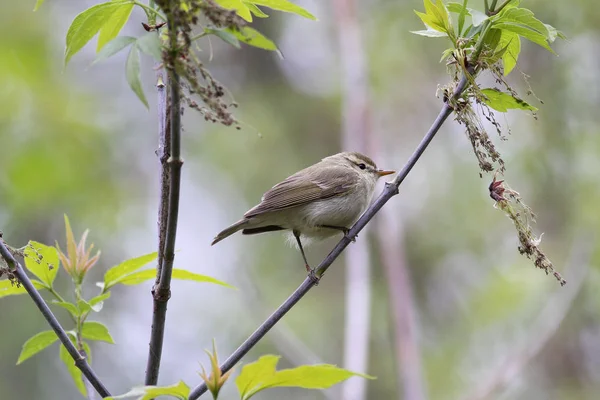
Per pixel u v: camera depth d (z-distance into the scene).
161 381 13.54
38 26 15.29
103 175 15.10
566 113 14.24
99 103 15.62
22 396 12.79
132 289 14.52
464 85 5.47
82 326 5.48
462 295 14.87
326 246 14.89
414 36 15.02
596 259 13.14
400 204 15.18
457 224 15.03
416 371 9.29
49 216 14.37
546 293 13.46
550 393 13.62
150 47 4.01
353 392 8.27
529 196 14.12
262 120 15.57
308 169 9.13
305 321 13.91
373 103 13.96
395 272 10.02
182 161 4.46
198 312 14.09
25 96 14.84
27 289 4.89
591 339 13.80
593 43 14.21
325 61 16.03
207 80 4.19
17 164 14.21
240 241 14.89
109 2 4.59
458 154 15.23
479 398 10.12
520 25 5.29
